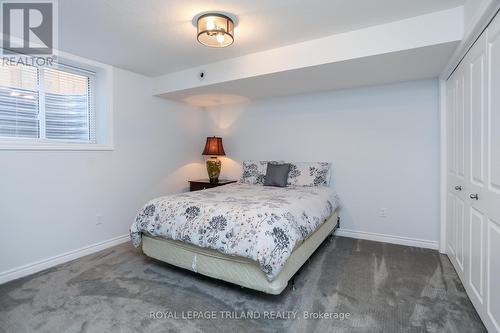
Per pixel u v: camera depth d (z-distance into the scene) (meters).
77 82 2.96
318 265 2.51
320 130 3.55
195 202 2.31
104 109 3.08
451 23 1.95
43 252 2.52
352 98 3.33
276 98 3.86
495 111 1.49
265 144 3.98
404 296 1.97
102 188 3.03
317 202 2.63
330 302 1.90
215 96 3.72
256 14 2.00
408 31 2.08
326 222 2.92
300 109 3.68
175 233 2.18
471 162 1.89
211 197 2.55
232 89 3.32
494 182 1.51
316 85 3.16
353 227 3.37
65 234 2.69
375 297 1.96
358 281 2.20
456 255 2.33
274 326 1.65
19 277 2.32
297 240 1.95
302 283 2.18
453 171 2.42
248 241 1.83
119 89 3.19
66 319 1.72
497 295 1.46
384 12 1.99
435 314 1.75
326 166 3.41
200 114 4.45
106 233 3.07
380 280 2.21
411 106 3.02
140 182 3.47
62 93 2.83
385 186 3.18
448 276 2.27
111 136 3.10
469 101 1.91
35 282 2.22
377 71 2.64
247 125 4.12
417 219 3.02
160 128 3.74
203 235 2.03
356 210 3.35
